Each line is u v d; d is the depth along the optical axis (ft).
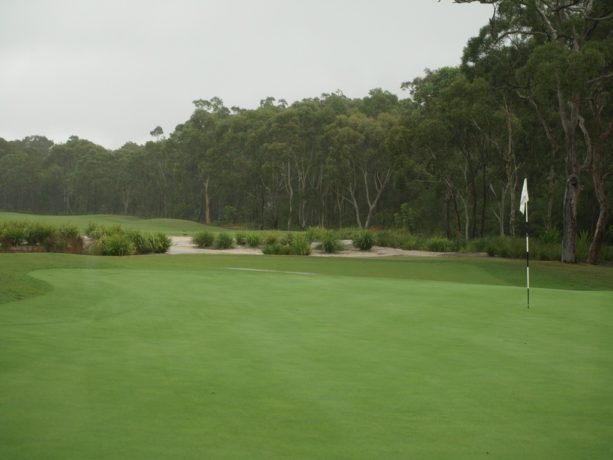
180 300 41.50
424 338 30.35
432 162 187.42
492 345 28.86
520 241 134.41
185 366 23.68
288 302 41.96
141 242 121.49
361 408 18.89
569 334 31.81
